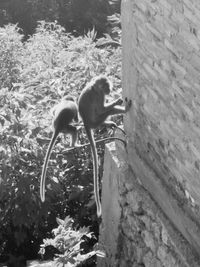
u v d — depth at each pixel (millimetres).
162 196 9594
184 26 8320
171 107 8992
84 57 15047
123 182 10773
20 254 13758
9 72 17594
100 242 11906
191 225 8734
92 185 13641
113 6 27406
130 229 10695
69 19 27641
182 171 8914
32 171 13227
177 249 9031
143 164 10172
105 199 11609
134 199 10422
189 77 8344
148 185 10086
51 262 12367
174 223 9289
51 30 20406
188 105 8469
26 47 19172
